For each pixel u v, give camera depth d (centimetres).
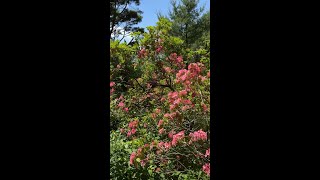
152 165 391
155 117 494
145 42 638
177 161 391
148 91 636
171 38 631
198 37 2278
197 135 373
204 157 378
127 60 660
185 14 2305
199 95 430
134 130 488
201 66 450
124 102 636
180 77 447
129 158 401
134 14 2275
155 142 396
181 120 413
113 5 2148
